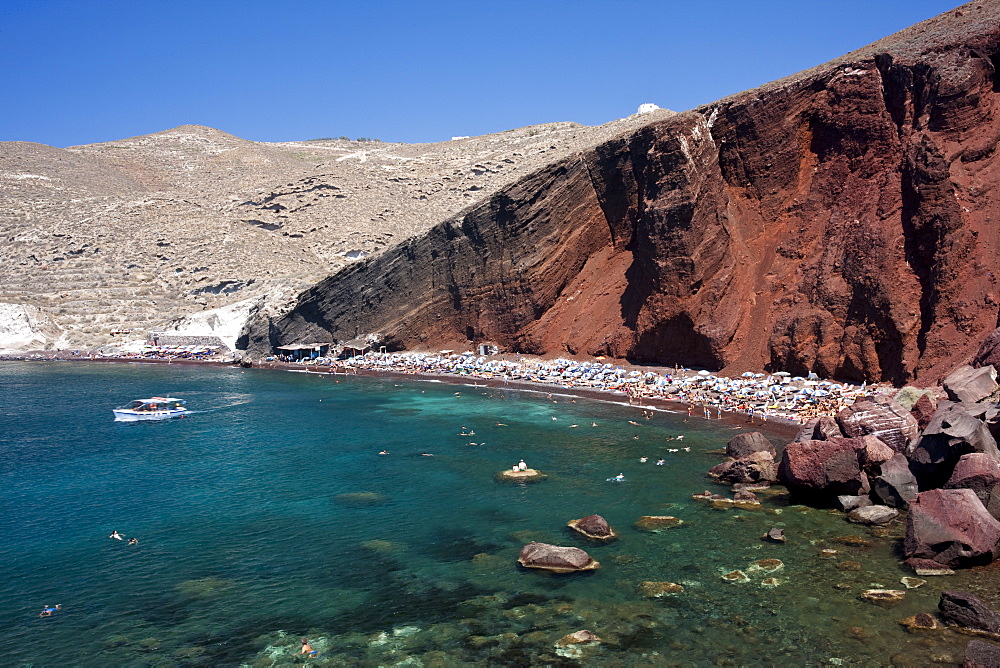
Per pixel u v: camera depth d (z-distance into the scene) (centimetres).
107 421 5678
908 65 5503
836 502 2955
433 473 3762
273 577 2441
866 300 5006
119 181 18875
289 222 15338
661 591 2220
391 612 2153
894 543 2517
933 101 5209
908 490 2809
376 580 2391
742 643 1888
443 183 17900
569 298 7944
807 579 2252
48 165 18412
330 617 2136
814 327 5294
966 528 2269
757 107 6425
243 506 3259
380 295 9588
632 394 5906
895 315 4784
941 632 1888
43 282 12888
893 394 4488
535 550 2508
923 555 2303
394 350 9462
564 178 7994
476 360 8138
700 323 6059
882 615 1995
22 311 11619
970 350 4284
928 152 4994
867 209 5359
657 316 6412
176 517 3119
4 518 3142
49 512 3225
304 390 7450
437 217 16188
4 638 2048
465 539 2756
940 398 3653
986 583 2145
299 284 11819
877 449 2955
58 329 11800
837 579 2241
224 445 4650
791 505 3003
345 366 9038
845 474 2914
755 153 6438
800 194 6159
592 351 7206
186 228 14575
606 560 2486
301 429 5166
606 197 7862
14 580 2455
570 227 8000
